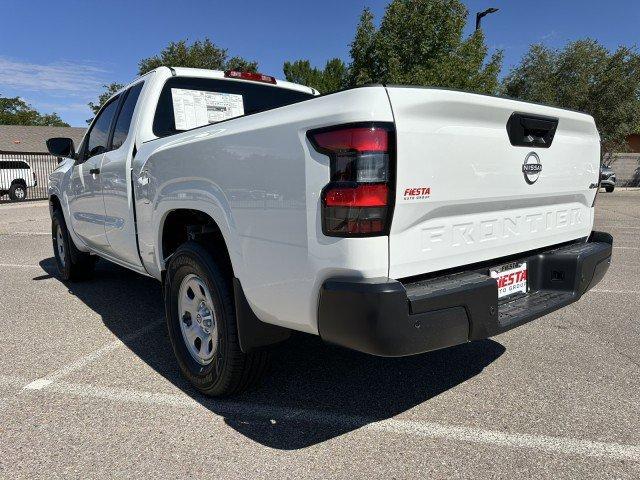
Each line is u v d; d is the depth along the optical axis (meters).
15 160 22.84
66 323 4.41
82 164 4.75
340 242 2.07
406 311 2.05
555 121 2.88
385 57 16.98
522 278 2.92
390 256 2.12
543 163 2.87
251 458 2.40
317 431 2.64
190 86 4.05
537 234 2.99
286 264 2.29
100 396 3.02
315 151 2.11
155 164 3.23
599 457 2.40
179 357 3.14
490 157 2.51
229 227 2.59
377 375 3.32
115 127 4.24
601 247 3.27
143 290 5.59
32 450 2.45
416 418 2.77
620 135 28.70
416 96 2.12
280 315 2.40
